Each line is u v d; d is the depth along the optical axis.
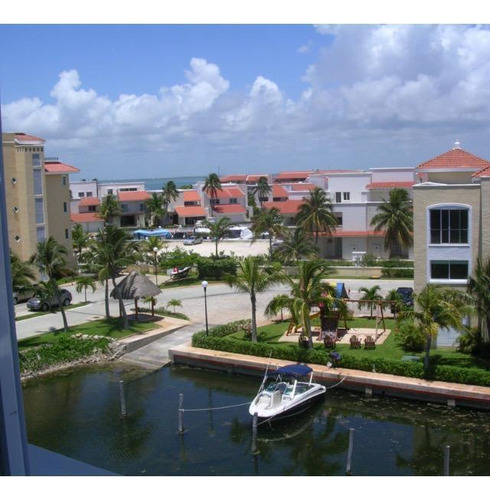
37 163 57.75
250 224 115.31
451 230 32.06
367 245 72.50
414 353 32.22
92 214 117.12
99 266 41.81
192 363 35.62
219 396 30.42
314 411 27.72
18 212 56.66
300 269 33.69
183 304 50.06
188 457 23.33
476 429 25.00
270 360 33.28
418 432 24.94
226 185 132.62
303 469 22.02
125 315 41.22
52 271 39.84
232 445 24.36
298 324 33.72
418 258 32.72
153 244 65.62
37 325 43.00
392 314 41.19
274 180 171.00
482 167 41.28
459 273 32.22
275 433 25.44
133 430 26.16
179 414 25.80
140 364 36.16
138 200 123.88
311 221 69.94
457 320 28.39
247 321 40.97
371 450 23.36
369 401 28.72
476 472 21.20
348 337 36.31
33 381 33.59
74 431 26.20
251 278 34.97
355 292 51.50
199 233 100.00
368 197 80.88
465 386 27.75
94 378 33.84
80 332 40.06
